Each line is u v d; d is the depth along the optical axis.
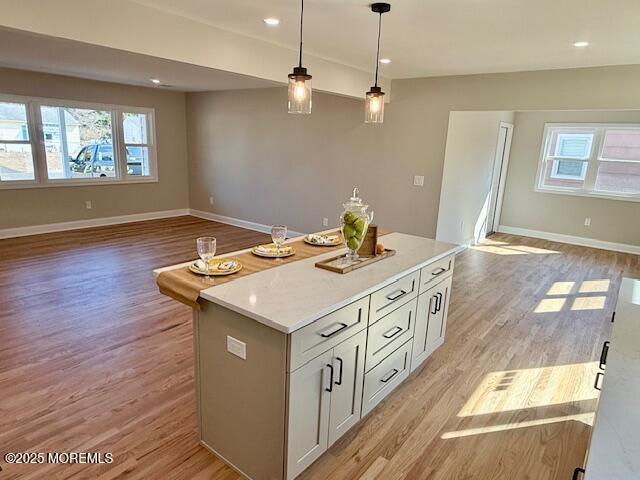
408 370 2.74
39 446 2.10
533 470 2.07
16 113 5.84
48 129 6.18
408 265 2.46
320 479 1.97
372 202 5.76
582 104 4.21
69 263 4.96
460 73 4.78
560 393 2.73
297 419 1.79
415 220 5.43
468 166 5.92
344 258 2.48
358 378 2.17
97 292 4.09
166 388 2.61
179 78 5.52
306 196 6.45
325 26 3.19
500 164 7.41
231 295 1.88
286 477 1.82
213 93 7.28
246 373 1.84
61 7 2.53
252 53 3.68
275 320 1.64
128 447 2.12
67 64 4.68
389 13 2.79
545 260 5.97
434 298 2.88
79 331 3.29
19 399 2.45
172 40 3.10
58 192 6.40
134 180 7.29
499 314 3.99
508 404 2.60
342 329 1.94
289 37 3.60
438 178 5.16
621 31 2.97
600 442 0.95
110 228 6.84
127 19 2.83
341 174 6.00
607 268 5.62
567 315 4.00
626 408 1.09
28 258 5.10
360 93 4.91
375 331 2.22
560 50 3.56
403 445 2.21
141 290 4.18
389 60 4.26
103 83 6.56
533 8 2.58
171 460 2.05
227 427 1.99
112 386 2.61
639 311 1.78
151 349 3.06
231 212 7.52
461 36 3.26
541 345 3.39
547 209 7.35
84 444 2.13
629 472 0.86
